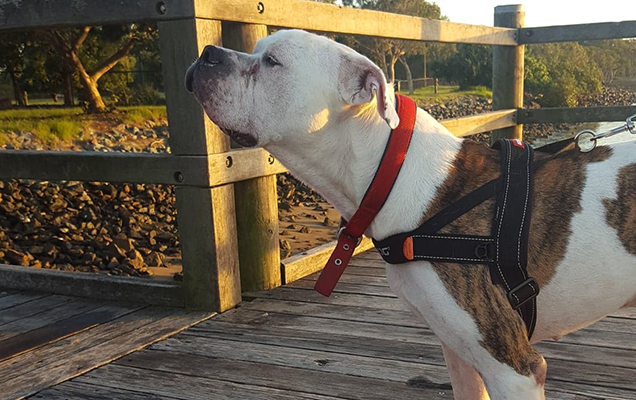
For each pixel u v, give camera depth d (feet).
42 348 4.82
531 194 2.81
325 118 2.92
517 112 9.92
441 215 2.78
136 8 5.09
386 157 2.87
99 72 32.30
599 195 2.79
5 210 10.52
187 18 4.93
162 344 4.83
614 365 4.14
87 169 5.68
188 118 5.13
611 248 2.74
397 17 6.98
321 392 3.94
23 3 5.50
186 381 4.18
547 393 3.81
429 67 90.53
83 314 5.59
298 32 3.01
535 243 2.76
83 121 26.00
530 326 2.82
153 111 30.99
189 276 5.52
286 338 4.83
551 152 3.16
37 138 21.48
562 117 9.60
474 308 2.71
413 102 3.03
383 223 2.87
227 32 5.49
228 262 5.52
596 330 4.72
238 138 3.09
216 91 3.01
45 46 33.42
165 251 9.09
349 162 2.97
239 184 5.83
